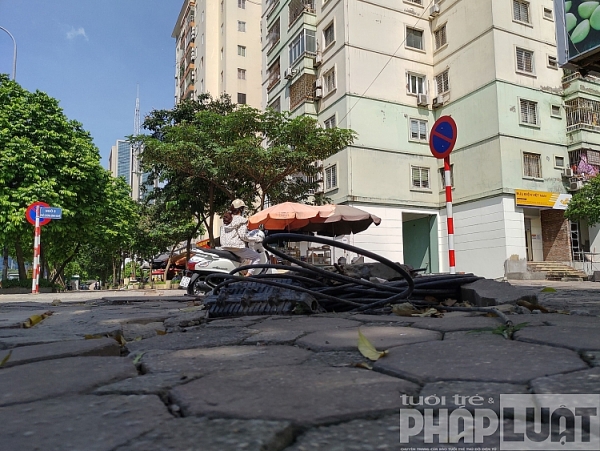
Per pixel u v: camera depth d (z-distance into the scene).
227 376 1.56
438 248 21.17
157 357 2.04
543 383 1.36
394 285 4.11
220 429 1.05
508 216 18.70
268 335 2.61
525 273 17.25
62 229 18.20
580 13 7.98
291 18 23.91
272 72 26.48
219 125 15.96
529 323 2.62
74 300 8.09
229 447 0.96
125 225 28.19
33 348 2.26
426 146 21.34
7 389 1.49
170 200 19.75
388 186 20.31
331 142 15.45
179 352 2.16
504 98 19.19
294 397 1.29
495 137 19.02
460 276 4.31
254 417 1.13
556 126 20.44
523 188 19.12
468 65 20.27
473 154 19.97
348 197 19.45
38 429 1.11
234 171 15.32
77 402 1.33
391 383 1.42
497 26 19.33
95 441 1.02
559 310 3.48
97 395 1.41
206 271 7.10
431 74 21.98
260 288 4.02
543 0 20.70
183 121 16.89
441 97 21.25
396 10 21.31
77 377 1.63
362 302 3.95
